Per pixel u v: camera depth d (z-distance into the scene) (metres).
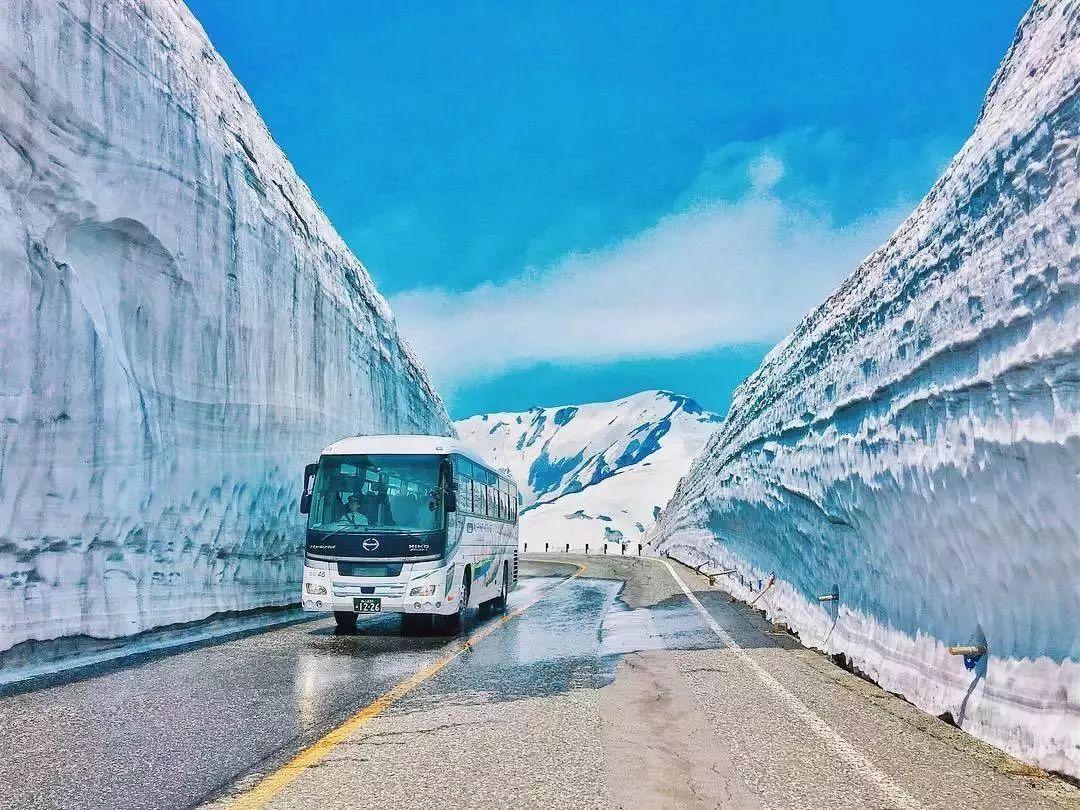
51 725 5.48
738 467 18.80
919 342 6.54
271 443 15.39
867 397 7.83
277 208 17.34
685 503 35.59
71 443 9.13
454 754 4.73
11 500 8.15
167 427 11.66
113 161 10.65
